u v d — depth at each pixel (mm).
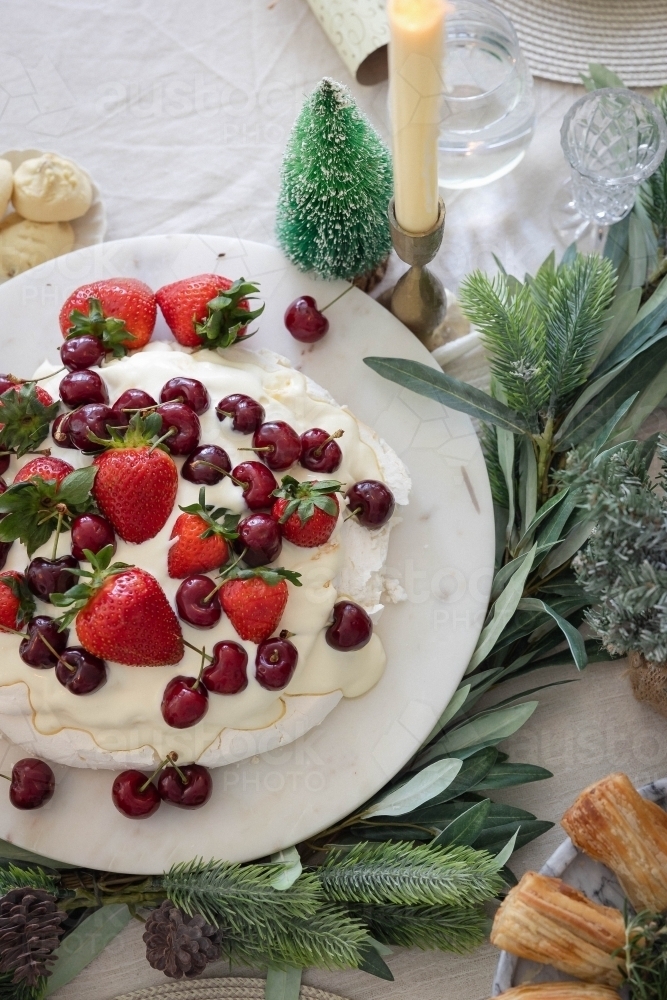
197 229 1048
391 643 916
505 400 950
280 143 1058
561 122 1052
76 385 889
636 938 788
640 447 890
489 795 918
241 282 913
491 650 921
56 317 978
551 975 815
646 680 879
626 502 808
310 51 1067
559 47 1054
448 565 928
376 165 923
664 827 817
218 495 886
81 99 1068
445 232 1035
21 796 877
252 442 898
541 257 1032
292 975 866
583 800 820
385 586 922
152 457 861
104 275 982
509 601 888
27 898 847
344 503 907
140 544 878
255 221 1049
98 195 1036
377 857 859
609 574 830
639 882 815
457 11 966
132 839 884
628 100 970
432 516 937
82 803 891
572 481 827
